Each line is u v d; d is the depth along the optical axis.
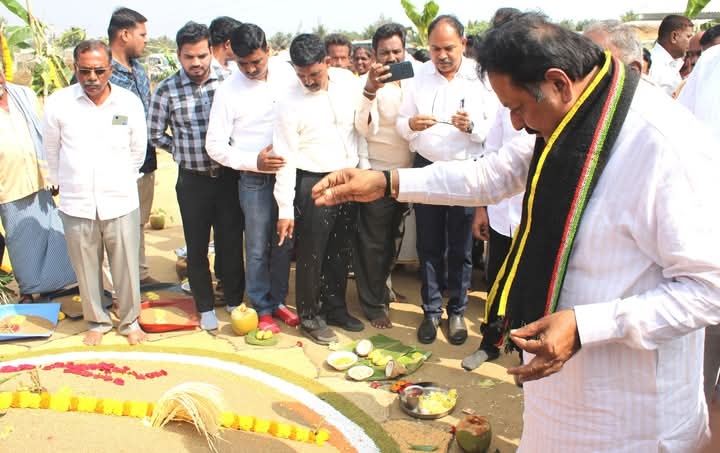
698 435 1.80
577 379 1.76
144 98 5.22
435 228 4.18
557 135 1.63
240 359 3.87
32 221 4.73
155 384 3.05
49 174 4.10
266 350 4.10
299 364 3.90
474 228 4.18
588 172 1.58
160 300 4.70
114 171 3.99
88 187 3.95
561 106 1.61
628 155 1.56
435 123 3.95
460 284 4.23
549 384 1.85
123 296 4.17
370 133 4.15
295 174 3.96
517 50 1.54
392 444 3.01
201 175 4.29
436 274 4.28
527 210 1.75
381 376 3.70
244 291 5.07
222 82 4.25
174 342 4.21
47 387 2.72
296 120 3.87
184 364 3.71
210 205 4.36
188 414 2.39
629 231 1.59
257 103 4.12
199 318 4.51
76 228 4.01
